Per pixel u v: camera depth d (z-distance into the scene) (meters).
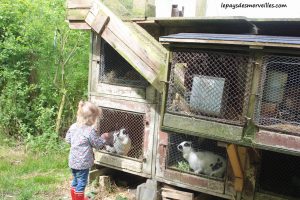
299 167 3.71
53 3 6.78
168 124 3.29
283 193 3.60
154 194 4.25
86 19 4.28
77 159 4.11
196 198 4.07
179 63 3.26
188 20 3.91
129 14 4.78
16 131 6.81
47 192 4.62
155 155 4.29
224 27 4.01
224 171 3.85
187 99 3.27
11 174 5.07
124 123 4.59
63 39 6.76
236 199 3.74
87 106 4.21
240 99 3.04
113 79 4.56
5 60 6.96
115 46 4.06
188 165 4.14
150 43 4.17
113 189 4.77
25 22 7.01
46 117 6.62
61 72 7.02
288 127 2.82
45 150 6.18
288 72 2.86
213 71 3.17
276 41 2.74
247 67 2.96
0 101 6.80
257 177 3.62
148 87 4.25
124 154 4.54
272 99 2.90
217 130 3.04
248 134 2.93
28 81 7.17
